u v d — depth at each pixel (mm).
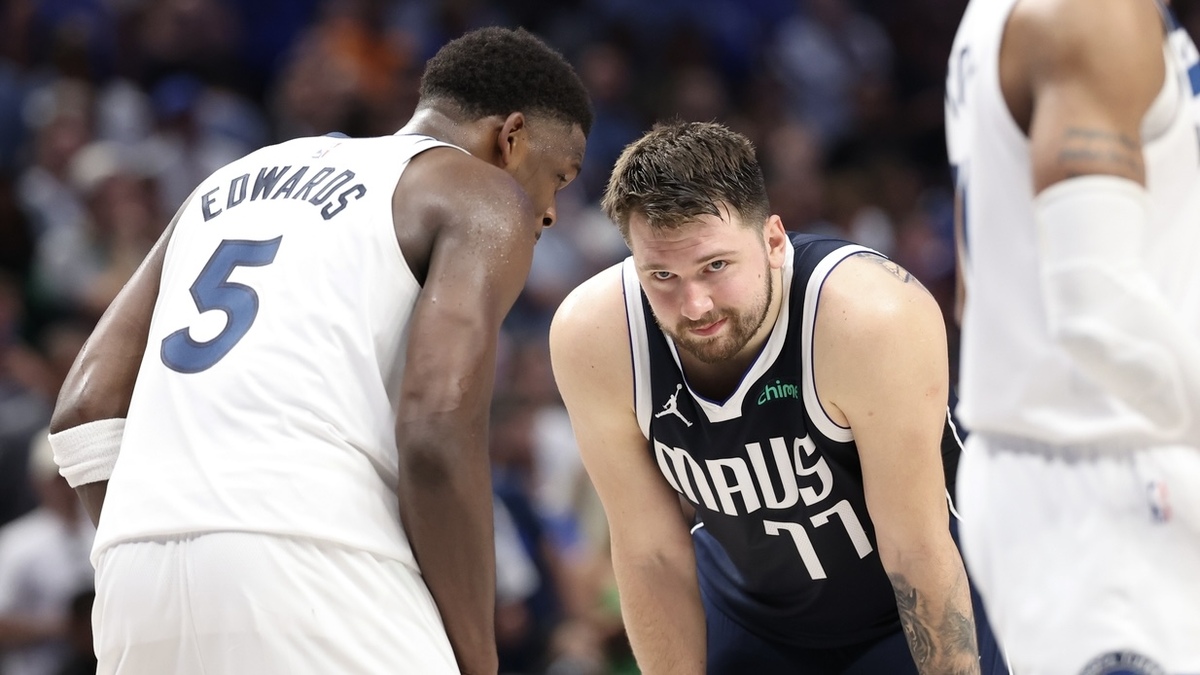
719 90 27750
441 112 7512
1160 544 5668
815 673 7801
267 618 6027
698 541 8250
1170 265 5859
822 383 6512
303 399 6316
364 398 6441
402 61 25422
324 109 23781
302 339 6441
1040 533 5902
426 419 6129
